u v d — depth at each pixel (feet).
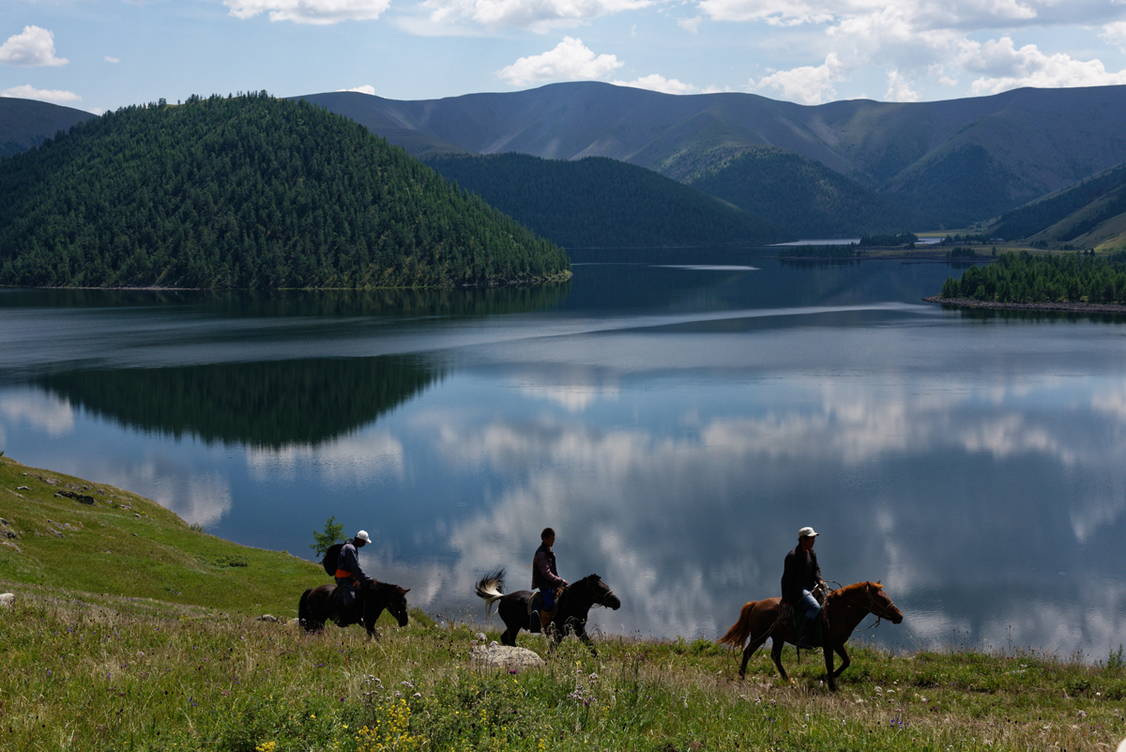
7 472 229.25
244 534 268.41
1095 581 225.15
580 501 303.07
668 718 44.62
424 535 265.13
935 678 76.02
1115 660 88.53
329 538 240.32
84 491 239.71
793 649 86.17
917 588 221.05
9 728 37.68
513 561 240.53
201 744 35.27
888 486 321.11
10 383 529.86
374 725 36.55
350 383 534.78
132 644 58.44
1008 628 194.29
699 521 280.31
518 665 55.83
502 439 399.24
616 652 79.15
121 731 37.91
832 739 41.81
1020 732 50.47
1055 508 293.23
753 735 41.93
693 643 90.63
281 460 365.40
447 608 198.18
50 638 56.80
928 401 472.44
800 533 64.75
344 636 69.51
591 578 65.98
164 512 253.24
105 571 161.99
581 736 38.27
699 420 433.07
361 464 358.02
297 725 35.88
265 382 536.01
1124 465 347.56
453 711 37.19
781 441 390.42
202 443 395.96
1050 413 441.68
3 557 151.02
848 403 470.39
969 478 331.16
